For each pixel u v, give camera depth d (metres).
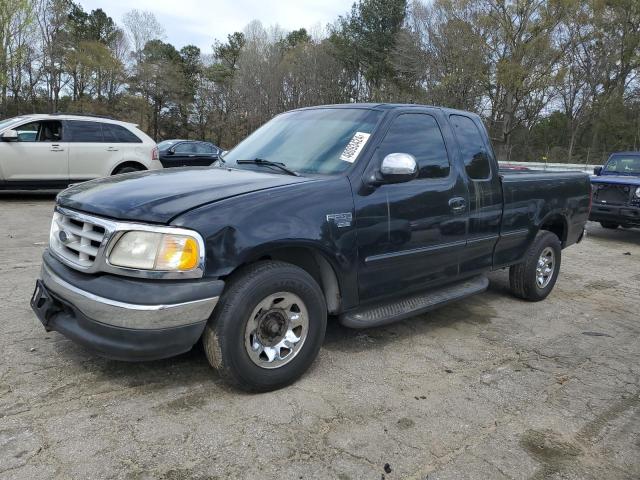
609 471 2.77
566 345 4.55
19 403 3.04
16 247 6.91
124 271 2.90
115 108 51.72
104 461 2.58
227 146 56.56
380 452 2.80
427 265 4.23
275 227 3.18
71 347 3.79
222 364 3.11
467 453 2.84
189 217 2.95
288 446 2.80
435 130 4.40
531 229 5.36
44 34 45.66
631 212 9.94
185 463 2.61
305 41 56.03
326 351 4.08
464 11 35.00
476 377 3.79
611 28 38.91
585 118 43.72
